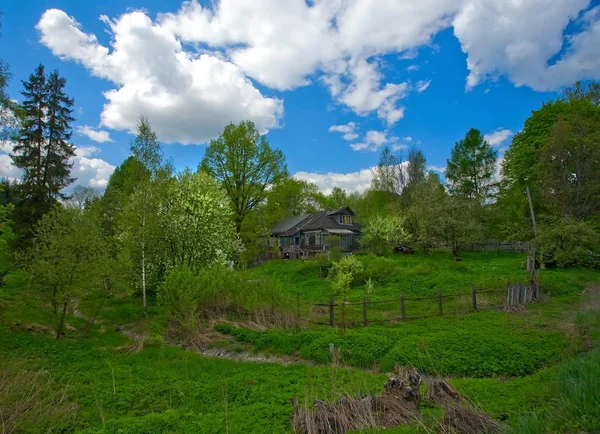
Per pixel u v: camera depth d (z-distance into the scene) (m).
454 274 20.86
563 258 20.94
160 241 17.17
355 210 62.94
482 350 8.84
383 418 5.04
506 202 39.69
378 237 33.91
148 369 8.16
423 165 48.94
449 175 50.00
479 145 48.00
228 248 19.66
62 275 10.38
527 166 32.12
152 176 17.70
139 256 16.61
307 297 18.48
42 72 27.33
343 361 8.98
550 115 31.27
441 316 13.48
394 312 14.57
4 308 11.83
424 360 8.40
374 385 6.84
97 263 11.23
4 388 6.29
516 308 14.02
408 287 19.39
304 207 63.47
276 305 12.73
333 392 6.05
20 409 5.68
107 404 6.20
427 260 30.09
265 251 38.16
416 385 5.60
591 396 4.59
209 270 14.82
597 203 23.89
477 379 7.29
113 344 10.58
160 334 11.61
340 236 42.56
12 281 15.72
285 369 8.34
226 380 7.48
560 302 14.95
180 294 12.15
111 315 14.20
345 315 14.09
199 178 19.20
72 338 10.91
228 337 11.22
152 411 6.03
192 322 11.39
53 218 11.05
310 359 9.38
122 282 13.35
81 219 11.51
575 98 34.62
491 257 31.27
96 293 12.96
